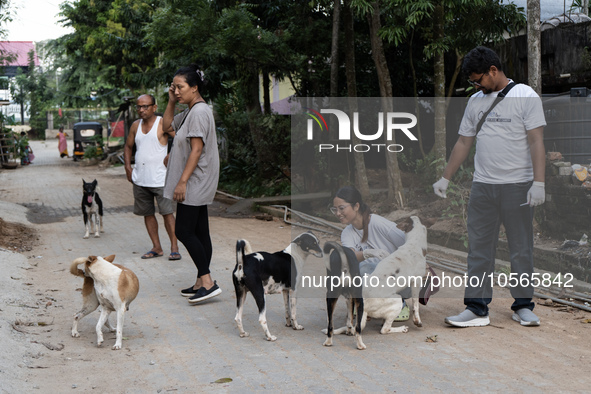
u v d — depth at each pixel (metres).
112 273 4.72
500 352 4.54
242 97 17.45
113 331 5.14
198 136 5.91
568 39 10.25
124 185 20.53
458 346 4.69
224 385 3.94
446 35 10.79
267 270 4.93
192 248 6.00
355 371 4.17
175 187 6.03
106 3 31.67
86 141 34.81
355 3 9.38
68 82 46.84
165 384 3.98
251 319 5.52
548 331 5.07
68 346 4.75
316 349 4.66
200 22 13.33
